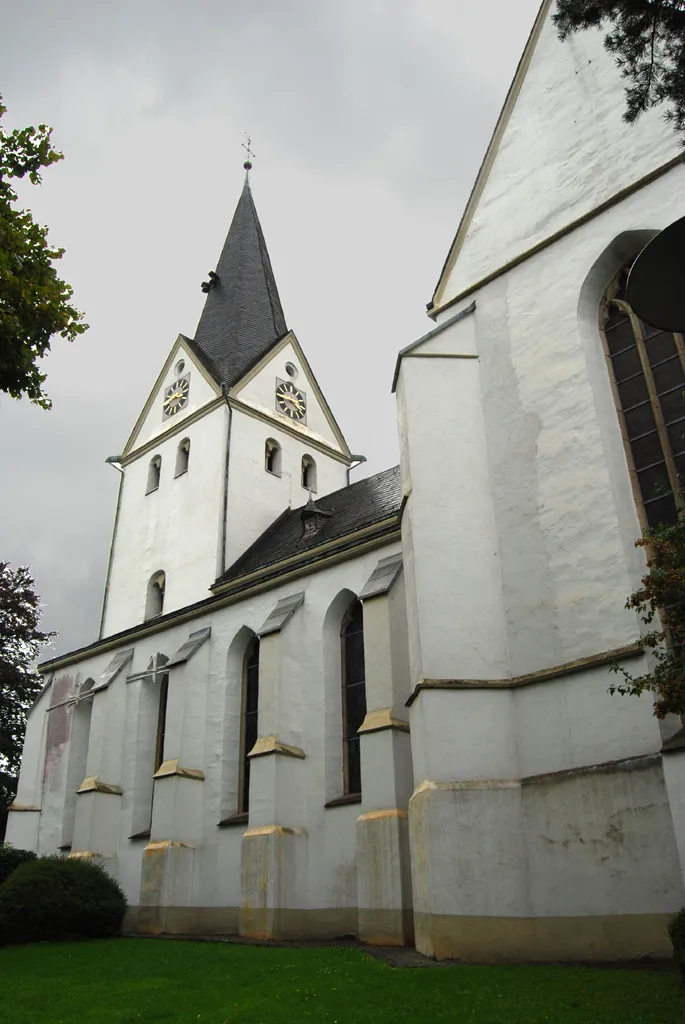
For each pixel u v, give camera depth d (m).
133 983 12.52
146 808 25.38
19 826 29.45
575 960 12.57
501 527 16.44
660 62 10.38
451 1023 8.55
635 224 16.58
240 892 19.72
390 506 25.80
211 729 23.70
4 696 36.78
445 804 14.00
